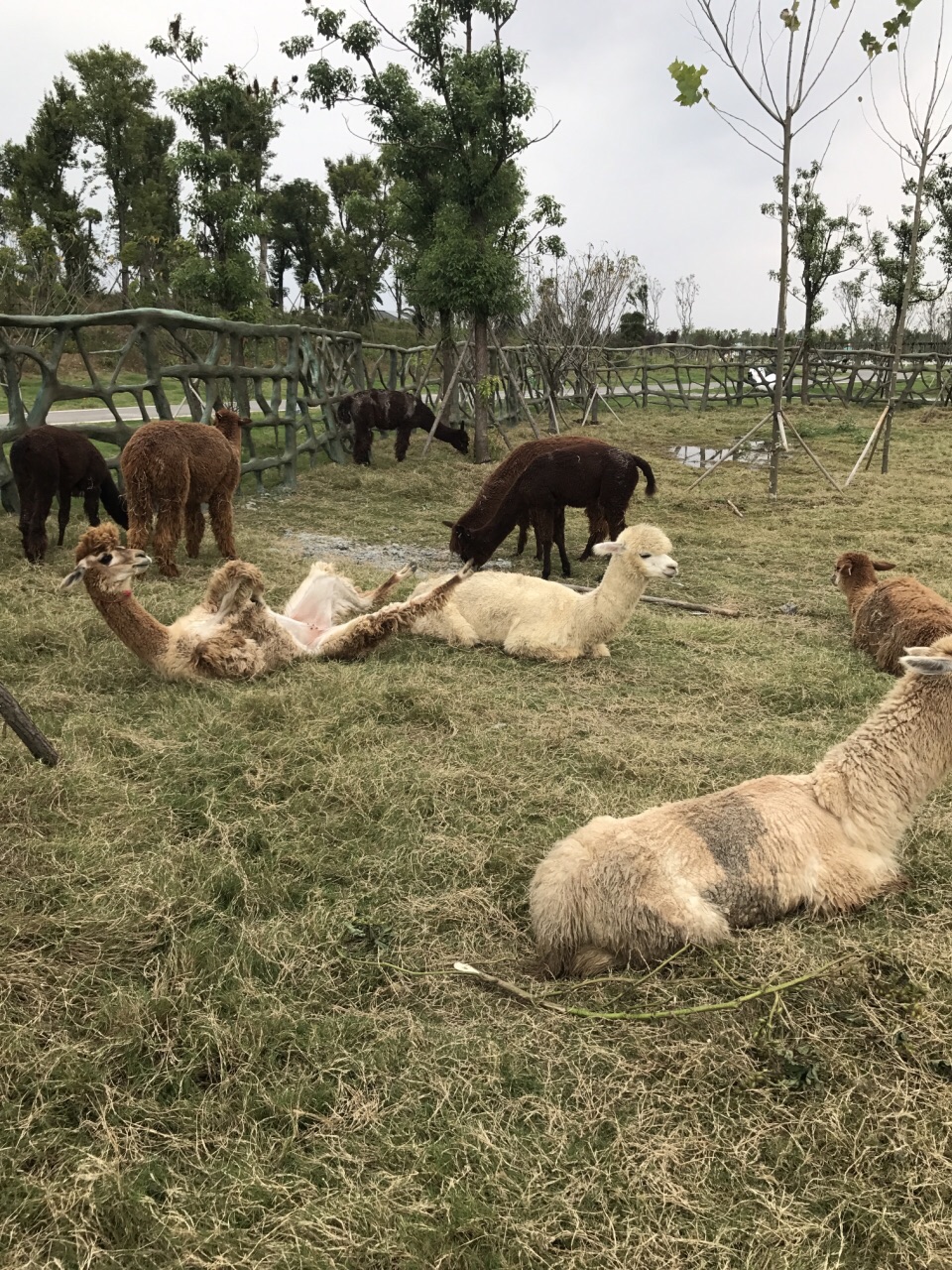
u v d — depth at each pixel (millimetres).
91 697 5375
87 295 29344
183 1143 2426
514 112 14914
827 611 8039
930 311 40000
